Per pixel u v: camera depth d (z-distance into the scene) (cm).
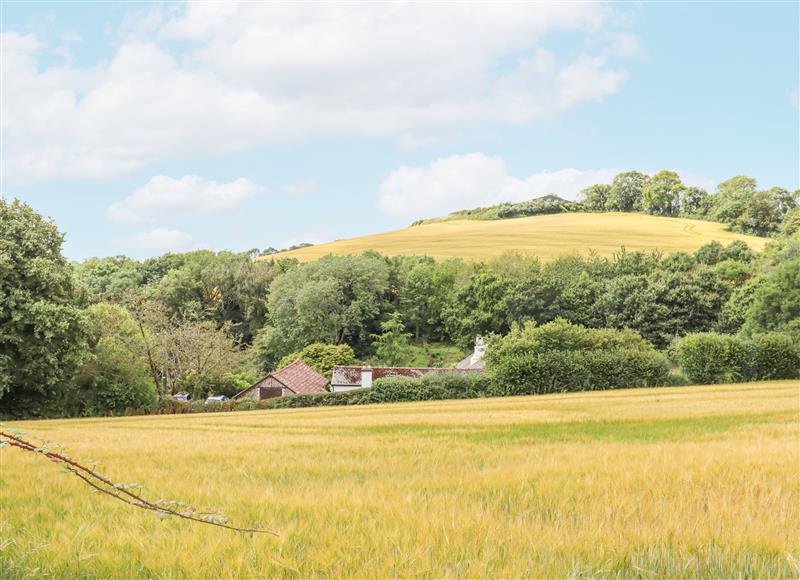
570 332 6275
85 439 2280
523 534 732
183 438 2284
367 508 895
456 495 968
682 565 624
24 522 866
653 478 1048
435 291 11162
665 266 10838
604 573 612
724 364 5866
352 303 10250
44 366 4712
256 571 635
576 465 1229
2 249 4775
